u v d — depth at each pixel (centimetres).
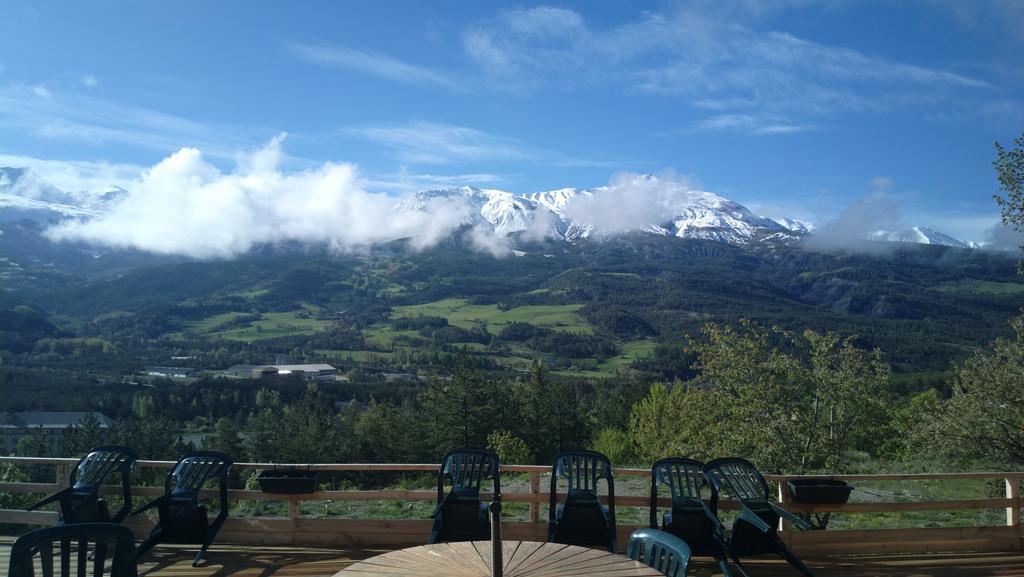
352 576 301
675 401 2402
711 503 491
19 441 3922
